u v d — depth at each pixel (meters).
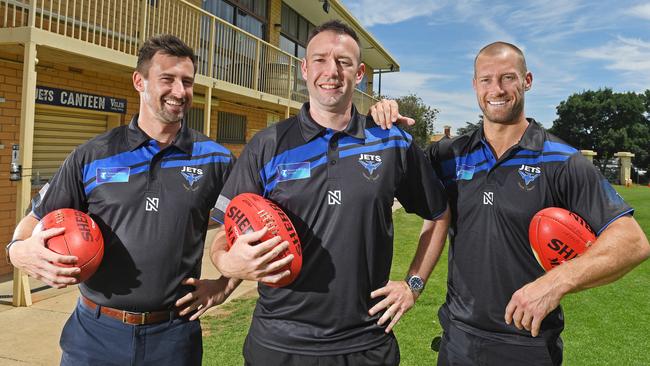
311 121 2.17
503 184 2.33
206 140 2.59
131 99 7.96
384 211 2.16
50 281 2.04
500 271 2.30
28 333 4.09
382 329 2.16
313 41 2.16
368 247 2.11
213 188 2.50
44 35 4.91
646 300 5.52
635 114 48.41
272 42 13.27
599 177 2.18
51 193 2.35
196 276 2.45
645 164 46.88
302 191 2.09
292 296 2.06
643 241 2.01
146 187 2.34
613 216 2.07
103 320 2.28
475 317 2.35
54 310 4.69
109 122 7.75
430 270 2.36
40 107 6.52
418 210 2.38
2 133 5.83
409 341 4.09
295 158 2.13
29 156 4.75
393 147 2.22
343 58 2.11
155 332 2.29
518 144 2.32
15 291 4.76
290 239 1.92
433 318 4.68
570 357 3.87
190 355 2.39
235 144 12.05
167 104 2.37
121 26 6.89
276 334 2.08
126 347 2.25
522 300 1.96
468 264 2.39
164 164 2.40
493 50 2.34
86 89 7.02
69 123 7.07
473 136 2.49
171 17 8.38
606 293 5.80
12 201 6.03
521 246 2.28
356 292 2.06
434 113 30.88
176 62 2.38
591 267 1.93
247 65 10.40
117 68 6.77
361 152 2.15
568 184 2.23
